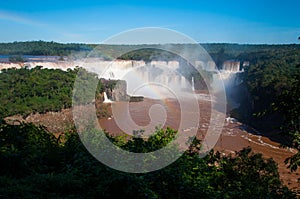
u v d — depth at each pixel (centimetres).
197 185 455
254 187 545
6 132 618
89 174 477
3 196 408
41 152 589
